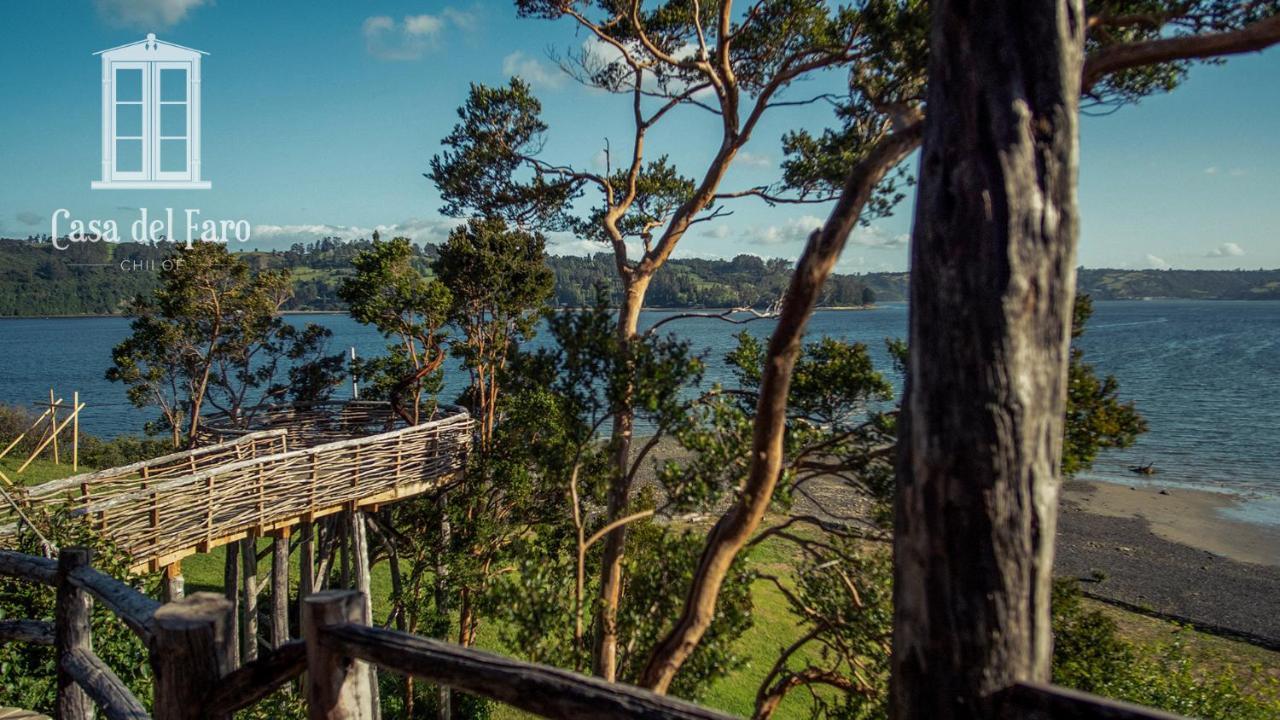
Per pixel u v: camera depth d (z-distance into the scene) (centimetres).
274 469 1547
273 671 314
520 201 1591
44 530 1020
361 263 2112
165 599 1392
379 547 2103
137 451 3366
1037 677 229
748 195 1184
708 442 760
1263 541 3144
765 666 1939
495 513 1906
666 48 1267
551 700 244
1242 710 1082
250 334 2894
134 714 375
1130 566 2870
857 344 877
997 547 228
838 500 3322
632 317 1130
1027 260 233
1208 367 9112
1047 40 239
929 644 239
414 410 2091
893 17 679
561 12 1242
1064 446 728
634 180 1314
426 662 271
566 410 826
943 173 248
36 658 722
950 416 237
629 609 836
